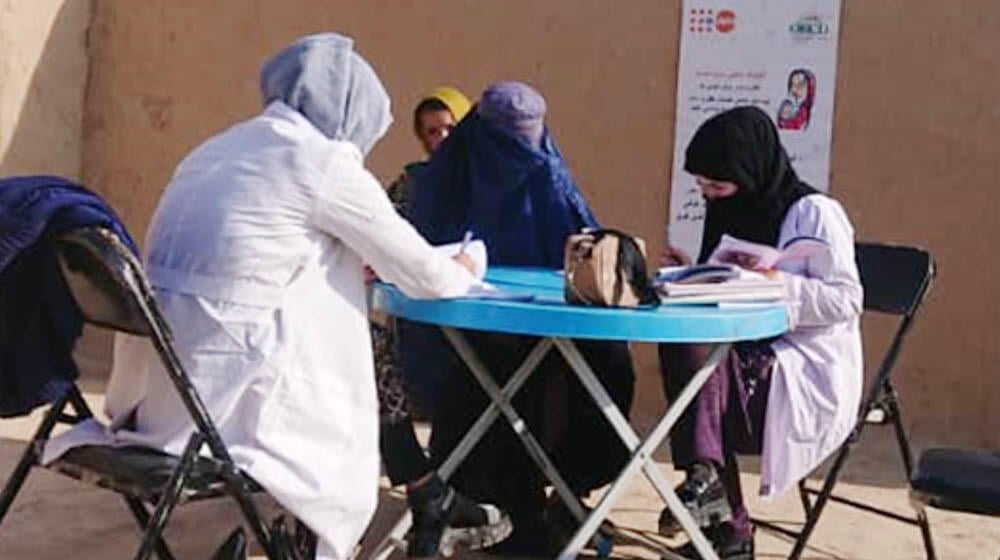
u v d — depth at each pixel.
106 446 3.62
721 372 4.42
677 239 6.95
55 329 3.42
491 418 4.40
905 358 6.73
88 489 5.41
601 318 3.76
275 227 3.58
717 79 6.85
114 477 3.47
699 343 4.13
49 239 3.29
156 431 3.63
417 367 4.82
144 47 7.73
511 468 4.83
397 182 5.54
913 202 6.71
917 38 6.66
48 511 5.16
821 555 5.11
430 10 7.18
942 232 6.69
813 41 6.75
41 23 7.65
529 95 4.95
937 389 6.71
